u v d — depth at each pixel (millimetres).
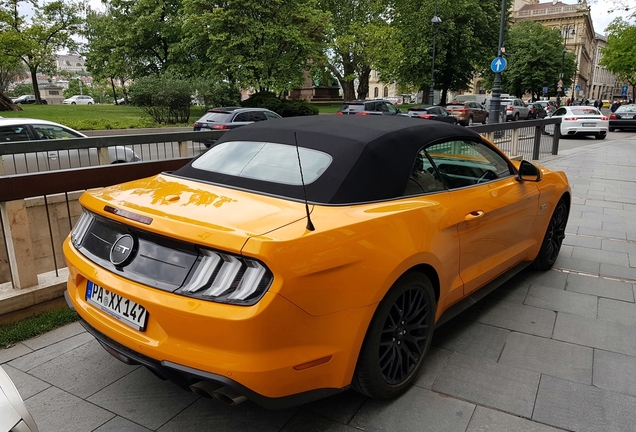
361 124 3156
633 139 21875
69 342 3412
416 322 2906
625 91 64625
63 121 21109
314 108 31359
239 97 30578
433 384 2971
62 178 3846
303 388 2277
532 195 4211
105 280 2410
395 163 2879
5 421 1673
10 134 8297
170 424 2578
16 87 91062
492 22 41812
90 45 41469
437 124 3430
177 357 2145
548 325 3793
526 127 12500
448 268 3096
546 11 97188
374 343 2547
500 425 2607
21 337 3410
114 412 2666
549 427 2596
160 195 2668
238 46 30453
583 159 13844
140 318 2285
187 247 2211
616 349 3432
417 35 39531
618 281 4742
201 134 8195
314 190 2582
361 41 39094
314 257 2172
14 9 35188
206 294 2109
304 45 31562
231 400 2150
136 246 2393
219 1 29906
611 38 48375
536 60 59375
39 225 5293
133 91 24531
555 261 5227
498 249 3824
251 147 3127
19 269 3656
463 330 3697
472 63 41719
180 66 35500
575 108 21875
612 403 2809
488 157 3889
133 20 37406
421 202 2910
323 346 2295
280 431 2531
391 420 2635
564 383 3002
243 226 2186
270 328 2064
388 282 2496
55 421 2582
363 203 2621
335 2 41875
